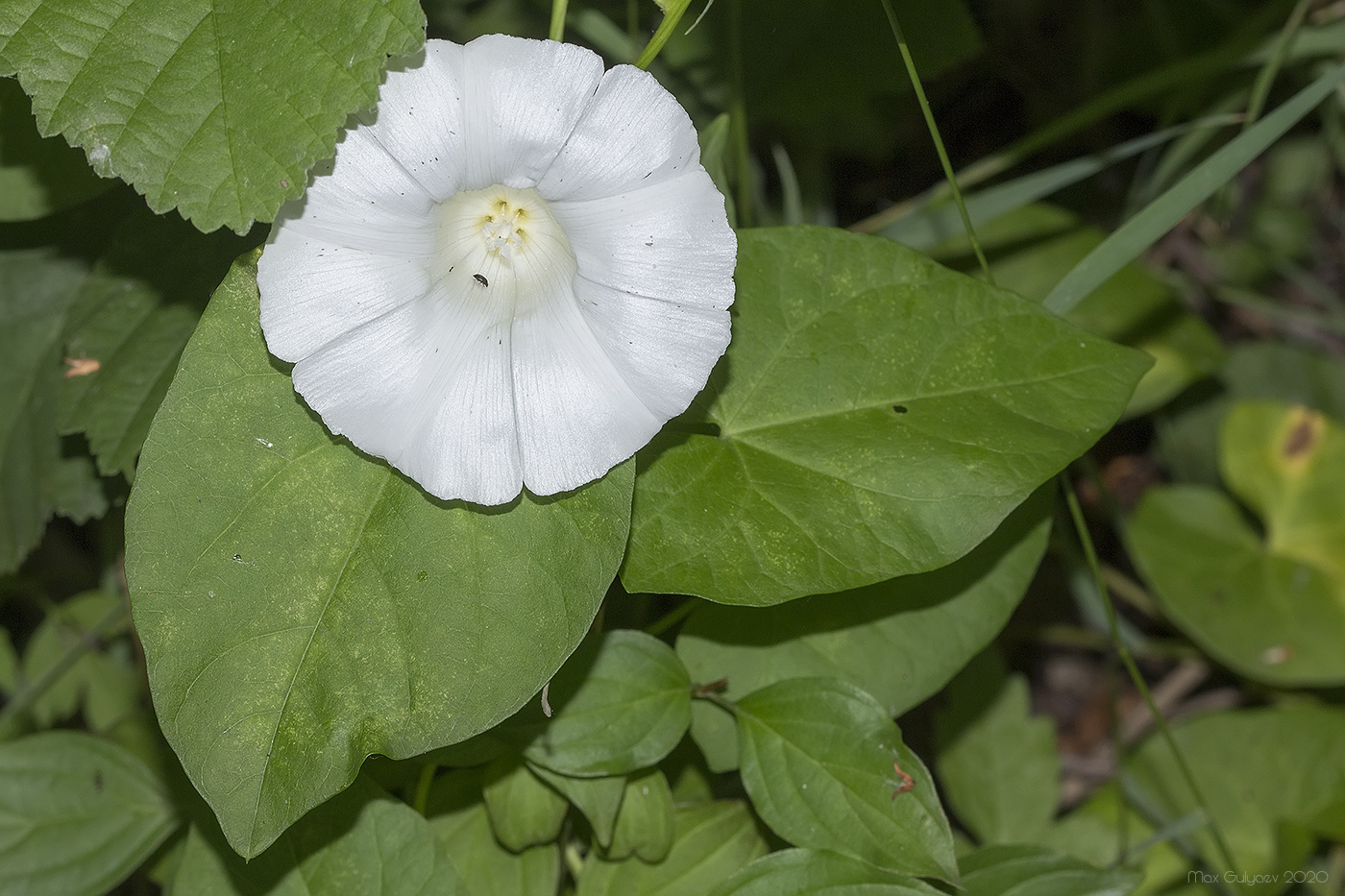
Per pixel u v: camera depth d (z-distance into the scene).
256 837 0.46
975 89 0.79
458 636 0.47
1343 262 0.84
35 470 0.56
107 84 0.46
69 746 0.54
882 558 0.50
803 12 0.61
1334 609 0.64
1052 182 0.58
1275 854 0.62
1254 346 0.79
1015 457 0.50
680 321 0.47
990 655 0.61
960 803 0.61
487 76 0.46
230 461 0.47
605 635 0.51
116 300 0.53
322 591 0.47
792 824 0.50
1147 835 0.63
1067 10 0.78
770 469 0.50
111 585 0.63
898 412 0.51
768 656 0.52
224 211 0.46
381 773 0.52
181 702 0.46
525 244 0.48
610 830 0.50
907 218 0.60
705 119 0.62
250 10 0.46
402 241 0.47
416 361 0.47
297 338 0.47
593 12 0.60
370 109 0.46
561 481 0.47
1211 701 0.74
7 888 0.53
